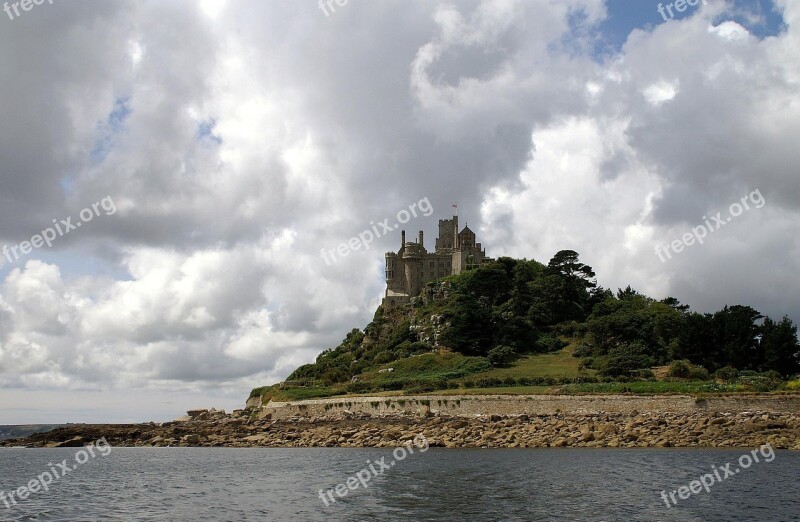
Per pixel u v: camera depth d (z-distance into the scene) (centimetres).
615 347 16475
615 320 16650
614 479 7019
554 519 5334
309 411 14475
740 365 14625
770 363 14275
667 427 10644
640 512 5556
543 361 17250
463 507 5809
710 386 11875
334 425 13225
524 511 5622
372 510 5775
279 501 6344
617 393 11738
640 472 7450
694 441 10056
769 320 15000
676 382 12744
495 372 16188
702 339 15025
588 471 7581
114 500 6575
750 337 14775
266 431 13650
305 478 7769
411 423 12438
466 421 11988
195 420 16350
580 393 11956
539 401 11944
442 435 11238
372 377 17238
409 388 14738
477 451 10006
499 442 10650
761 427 10169
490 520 5322
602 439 10406
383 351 19588
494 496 6244
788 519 5319
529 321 19512
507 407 12125
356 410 13762
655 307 18662
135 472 8731
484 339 18462
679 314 17938
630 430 10581
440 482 7062
